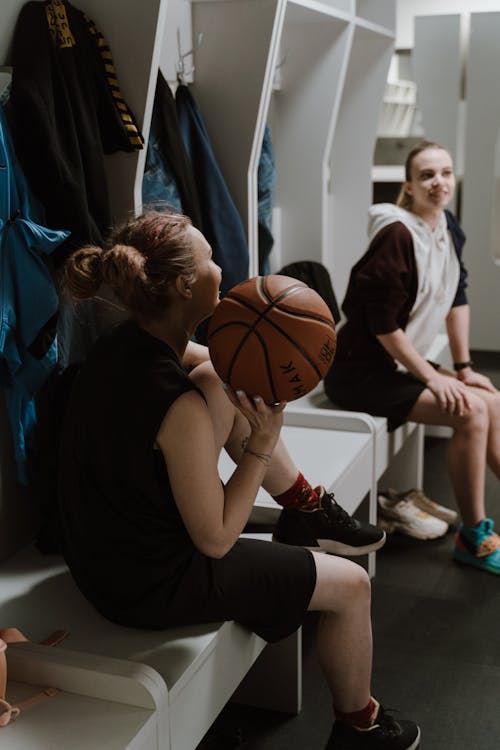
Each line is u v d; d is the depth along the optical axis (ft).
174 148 8.77
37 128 6.41
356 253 14.69
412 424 10.83
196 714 5.36
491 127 17.83
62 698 4.92
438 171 9.87
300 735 6.97
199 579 5.40
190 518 5.04
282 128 12.35
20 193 6.50
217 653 5.55
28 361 6.59
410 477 11.18
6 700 4.89
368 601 5.99
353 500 8.66
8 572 6.59
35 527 7.52
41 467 7.02
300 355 5.18
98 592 5.53
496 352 18.97
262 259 11.44
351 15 11.60
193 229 5.37
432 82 18.16
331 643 6.01
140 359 5.08
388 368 10.14
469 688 7.45
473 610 8.74
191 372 6.33
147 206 6.31
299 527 6.96
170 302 5.22
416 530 10.39
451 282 10.50
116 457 5.05
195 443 4.91
